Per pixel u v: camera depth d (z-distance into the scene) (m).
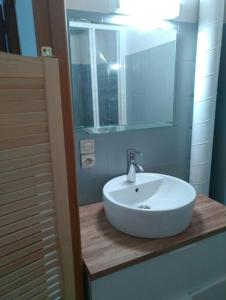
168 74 1.38
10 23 0.78
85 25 1.13
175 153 1.52
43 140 0.67
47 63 0.63
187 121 1.50
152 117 1.40
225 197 1.51
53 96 0.66
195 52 1.41
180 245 0.99
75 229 0.84
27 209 0.67
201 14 1.29
